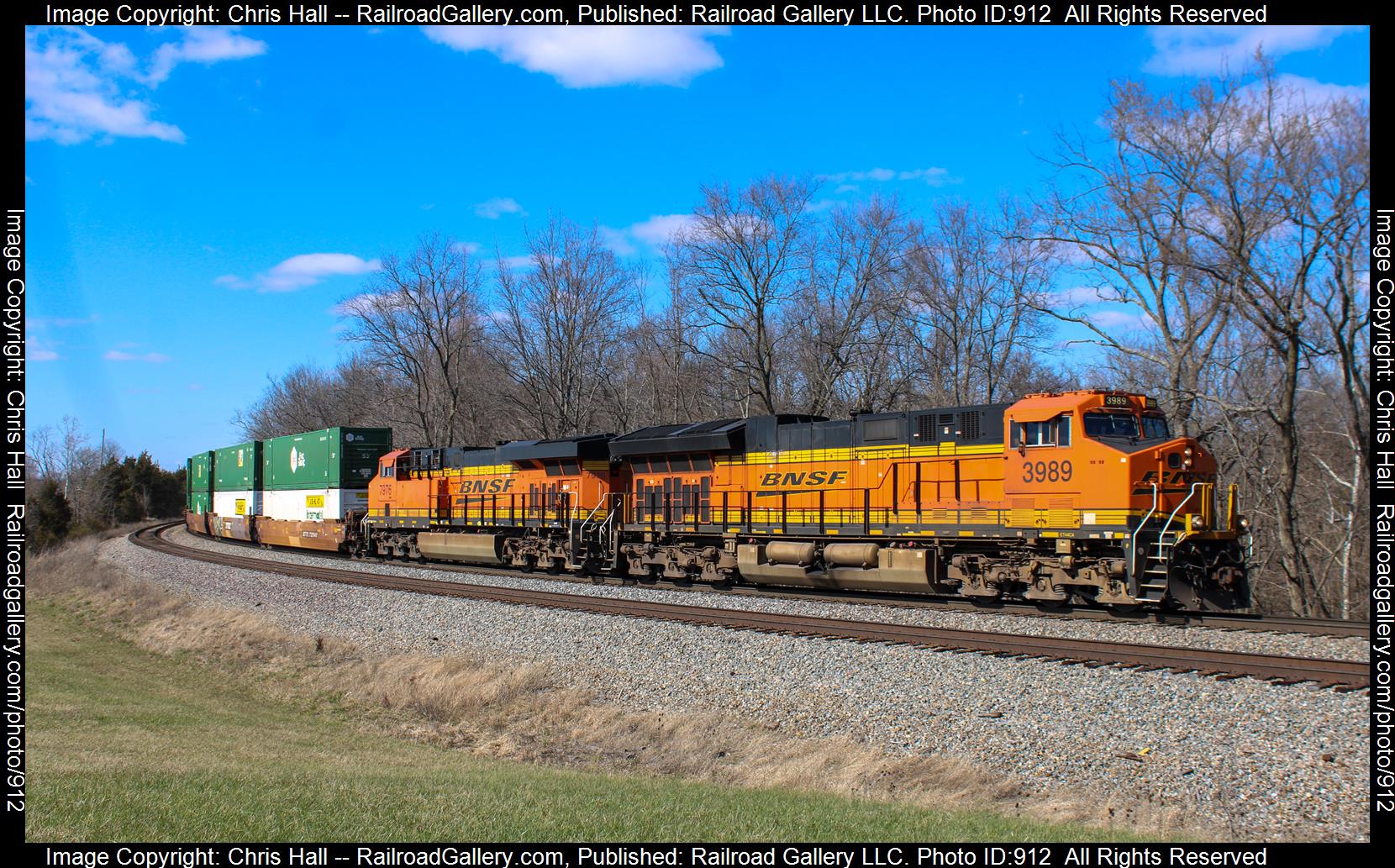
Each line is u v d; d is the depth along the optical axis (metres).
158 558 38.28
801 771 11.28
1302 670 12.15
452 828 7.65
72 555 42.78
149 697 15.80
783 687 14.14
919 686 13.26
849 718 12.73
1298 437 27.62
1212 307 25.12
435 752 12.94
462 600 22.66
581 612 19.95
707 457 24.20
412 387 63.12
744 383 45.72
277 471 43.81
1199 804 9.38
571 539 26.39
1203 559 16.88
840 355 41.53
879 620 18.14
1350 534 24.98
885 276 40.75
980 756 11.10
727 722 13.31
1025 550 18.45
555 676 16.38
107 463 81.75
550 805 8.59
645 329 49.50
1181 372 27.91
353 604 23.72
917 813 8.93
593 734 13.70
